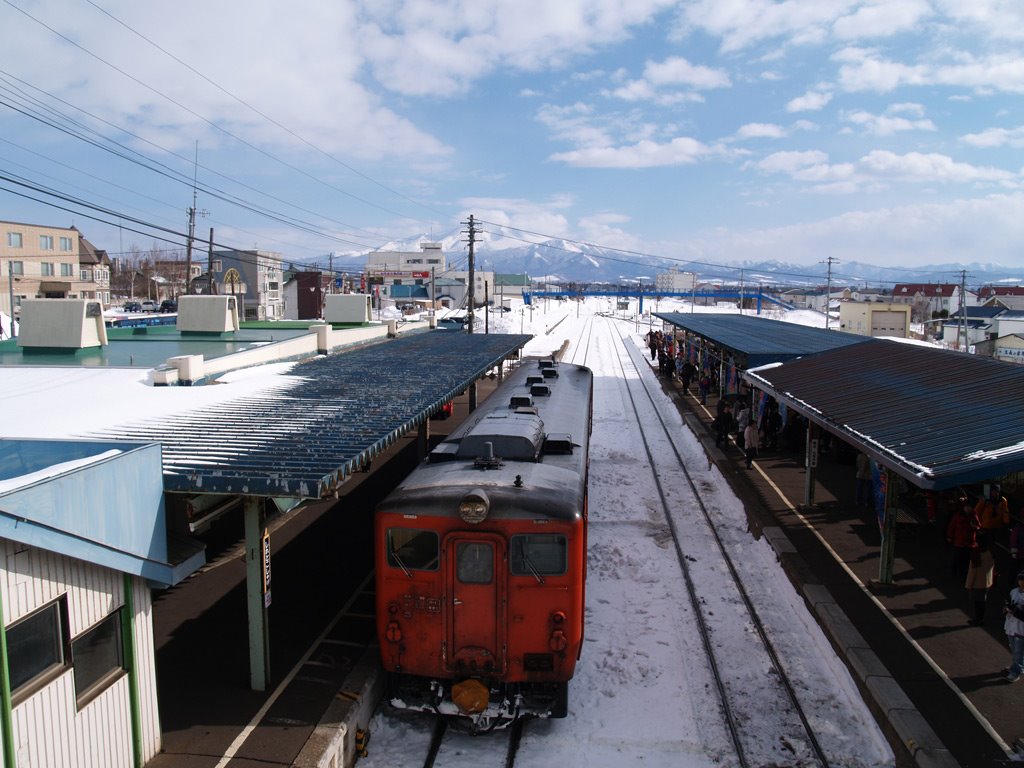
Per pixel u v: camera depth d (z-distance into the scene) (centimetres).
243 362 1592
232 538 1412
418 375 1545
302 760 717
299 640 991
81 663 643
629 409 2964
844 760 784
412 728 858
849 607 1067
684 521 1584
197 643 977
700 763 791
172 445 866
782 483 1745
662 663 995
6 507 527
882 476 1388
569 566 810
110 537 638
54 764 600
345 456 812
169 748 739
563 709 834
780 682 946
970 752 735
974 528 1127
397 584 831
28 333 1778
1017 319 5362
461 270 12862
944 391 1272
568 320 9881
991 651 938
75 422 1005
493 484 841
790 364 1866
